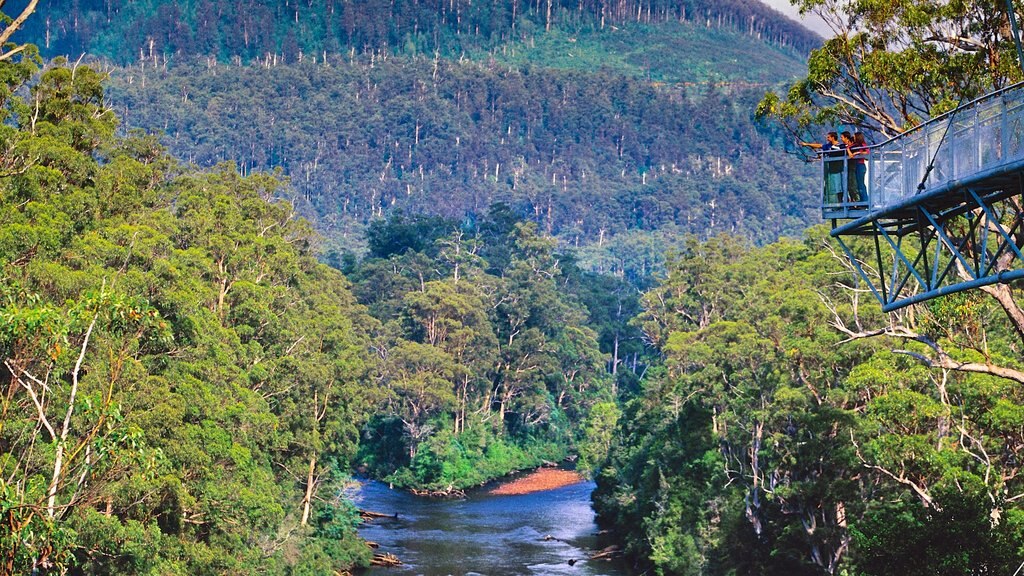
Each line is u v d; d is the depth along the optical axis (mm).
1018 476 63688
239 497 74438
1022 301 67438
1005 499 57281
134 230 79438
